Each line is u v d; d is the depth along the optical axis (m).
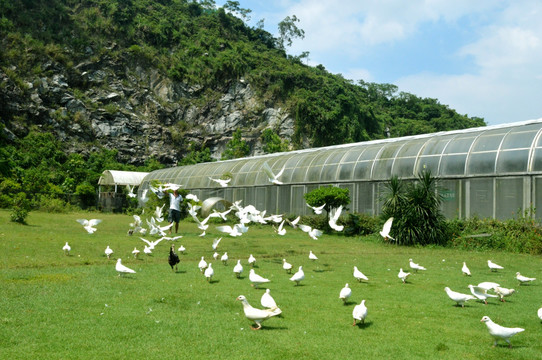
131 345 6.45
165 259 15.91
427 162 29.23
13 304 8.48
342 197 30.05
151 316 8.02
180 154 107.62
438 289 11.30
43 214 38.25
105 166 90.81
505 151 25.25
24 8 109.19
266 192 43.09
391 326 7.80
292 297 10.02
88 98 103.62
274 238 26.50
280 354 6.26
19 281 10.73
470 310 9.10
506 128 27.17
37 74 98.81
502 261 17.42
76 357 5.91
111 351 6.18
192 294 9.96
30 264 13.26
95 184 78.44
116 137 102.38
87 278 11.46
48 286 10.23
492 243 21.73
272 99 116.50
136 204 54.59
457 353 6.49
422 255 19.12
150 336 6.88
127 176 71.19
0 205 37.56
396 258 17.86
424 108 161.88
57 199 45.56
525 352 6.57
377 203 32.22
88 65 107.06
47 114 95.88
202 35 132.00
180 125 110.56
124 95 108.88
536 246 19.84
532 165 23.77
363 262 16.52
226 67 118.12
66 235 22.00
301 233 30.83
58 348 6.24
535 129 25.12
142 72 113.94
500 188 25.11
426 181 24.72
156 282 11.35
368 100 161.12
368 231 28.88
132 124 105.00
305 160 40.06
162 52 120.56
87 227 17.48
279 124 113.19
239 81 117.69
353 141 117.06
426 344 6.86
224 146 110.12
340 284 11.80
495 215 25.16
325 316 8.39
